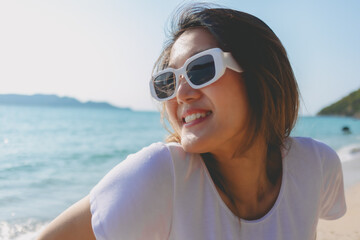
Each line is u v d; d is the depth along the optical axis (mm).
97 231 865
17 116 53219
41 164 13609
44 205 6898
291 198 1155
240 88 1064
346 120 81375
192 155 1059
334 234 4328
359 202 5836
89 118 62312
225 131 1023
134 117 73250
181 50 1133
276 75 1152
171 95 1122
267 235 1064
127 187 901
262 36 1128
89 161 14906
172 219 971
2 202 7059
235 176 1124
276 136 1188
